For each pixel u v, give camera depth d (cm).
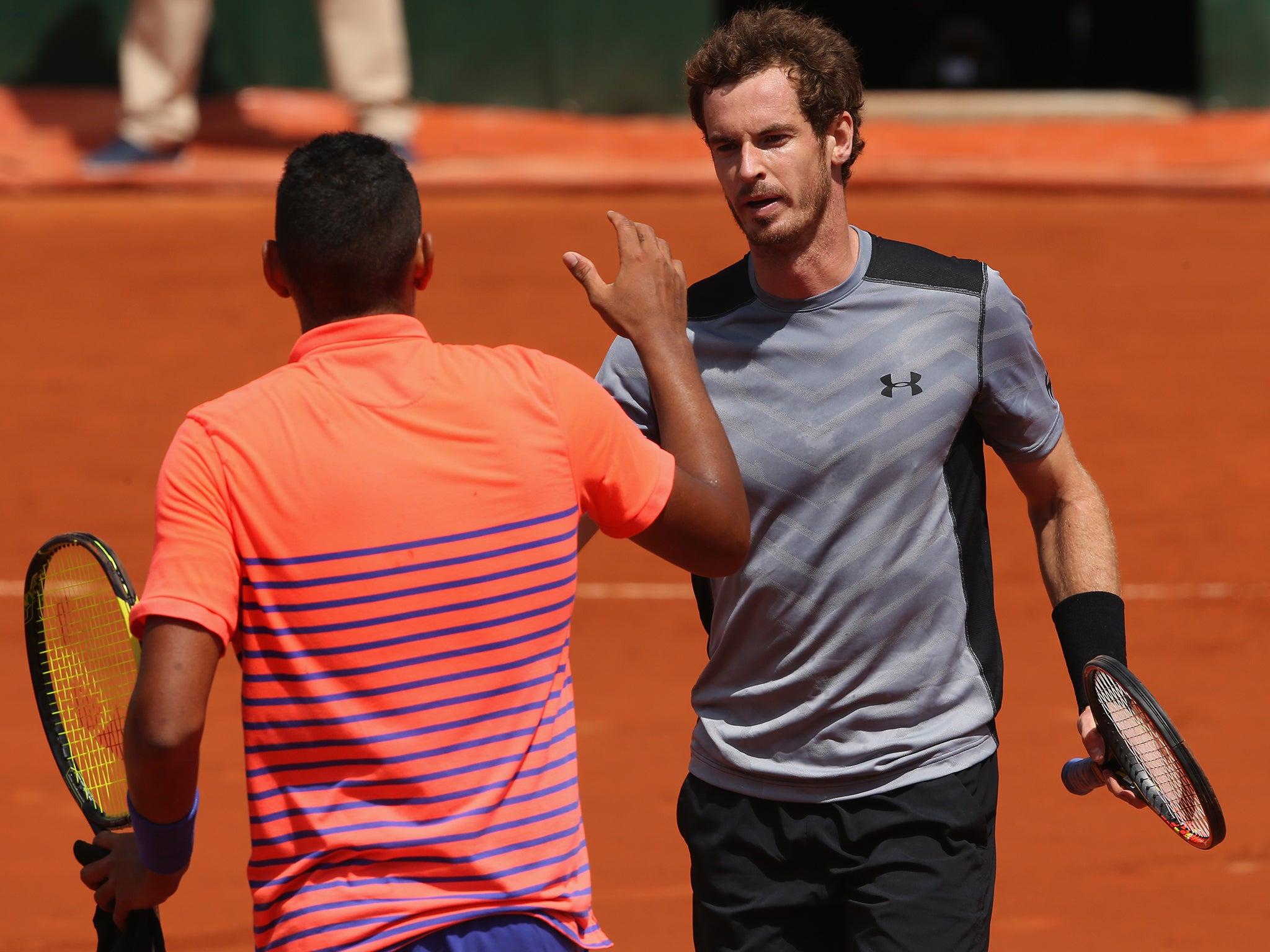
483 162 6225
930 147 6788
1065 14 8519
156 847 866
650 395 1188
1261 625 2948
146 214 5619
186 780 844
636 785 2280
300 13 7044
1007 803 2219
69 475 3759
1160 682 2689
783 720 1183
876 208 5694
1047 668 2752
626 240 1000
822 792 1177
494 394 907
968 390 1173
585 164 6225
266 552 857
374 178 923
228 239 5356
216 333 4600
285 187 930
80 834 2155
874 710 1171
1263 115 7169
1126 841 2106
